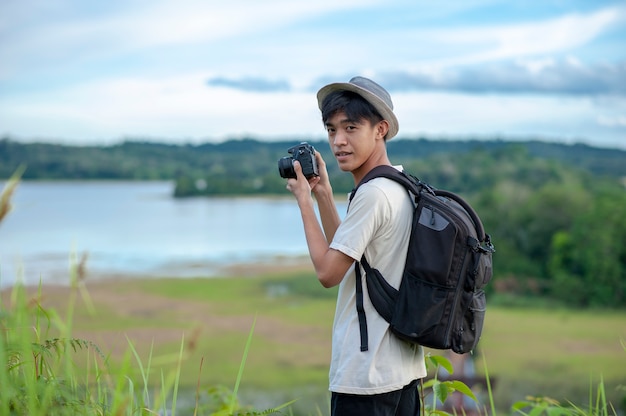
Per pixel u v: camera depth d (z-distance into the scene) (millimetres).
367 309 2143
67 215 148500
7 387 1581
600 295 51406
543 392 23953
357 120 2201
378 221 2115
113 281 53281
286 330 36656
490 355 32562
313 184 2412
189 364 26516
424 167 105625
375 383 2096
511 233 61656
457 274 2045
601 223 55031
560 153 185750
